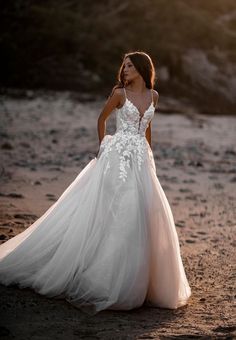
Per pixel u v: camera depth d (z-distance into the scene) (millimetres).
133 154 5523
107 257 5246
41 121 22938
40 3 55000
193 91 46812
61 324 4859
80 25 50281
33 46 44625
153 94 5711
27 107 27703
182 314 5336
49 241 5582
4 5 51125
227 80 50469
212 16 60656
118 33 50844
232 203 10797
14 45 44031
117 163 5457
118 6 56094
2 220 8086
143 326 4945
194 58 50531
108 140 5602
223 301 5723
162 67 47656
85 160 14516
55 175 12242
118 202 5355
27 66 41469
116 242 5258
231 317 5270
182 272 5676
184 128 24141
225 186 12438
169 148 17641
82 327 4824
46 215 5750
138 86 5609
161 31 52375
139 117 5578
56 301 5340
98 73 43281
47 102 30859
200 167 14656
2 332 4562
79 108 29359
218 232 8633
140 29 51906
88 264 5336
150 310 5410
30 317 4965
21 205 9211
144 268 5293
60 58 44062
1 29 46906
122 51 47500
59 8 53875
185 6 57438
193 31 53469
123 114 5570
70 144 17375
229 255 7422
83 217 5422
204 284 6258
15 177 11656
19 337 4543
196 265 6914
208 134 22719
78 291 5328
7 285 5629
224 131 24453
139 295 5301
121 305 5250
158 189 5578
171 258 5484
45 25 48312
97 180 5484
